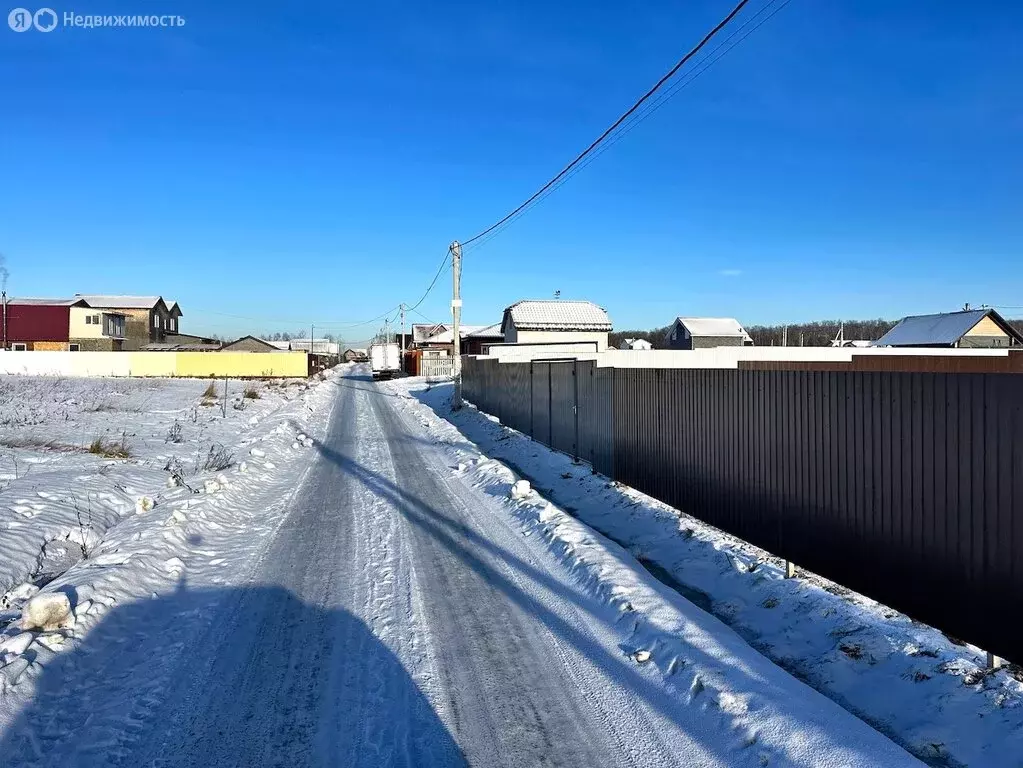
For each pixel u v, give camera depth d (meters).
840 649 4.69
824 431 5.65
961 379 4.29
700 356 30.36
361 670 4.66
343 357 166.75
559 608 5.70
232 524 8.98
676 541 7.48
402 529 8.52
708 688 4.12
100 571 6.28
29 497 9.09
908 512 4.74
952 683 4.07
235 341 71.56
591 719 3.98
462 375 31.34
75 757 3.65
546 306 51.91
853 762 3.32
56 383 35.22
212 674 4.63
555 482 11.59
